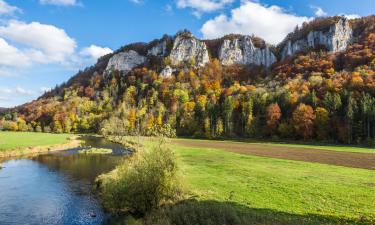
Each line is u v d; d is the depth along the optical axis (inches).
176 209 715.4
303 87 4894.2
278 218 709.3
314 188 1032.8
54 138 3927.2
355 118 3592.5
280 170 1441.9
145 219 784.9
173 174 859.4
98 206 1024.9
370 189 1013.2
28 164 1939.0
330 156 2129.7
